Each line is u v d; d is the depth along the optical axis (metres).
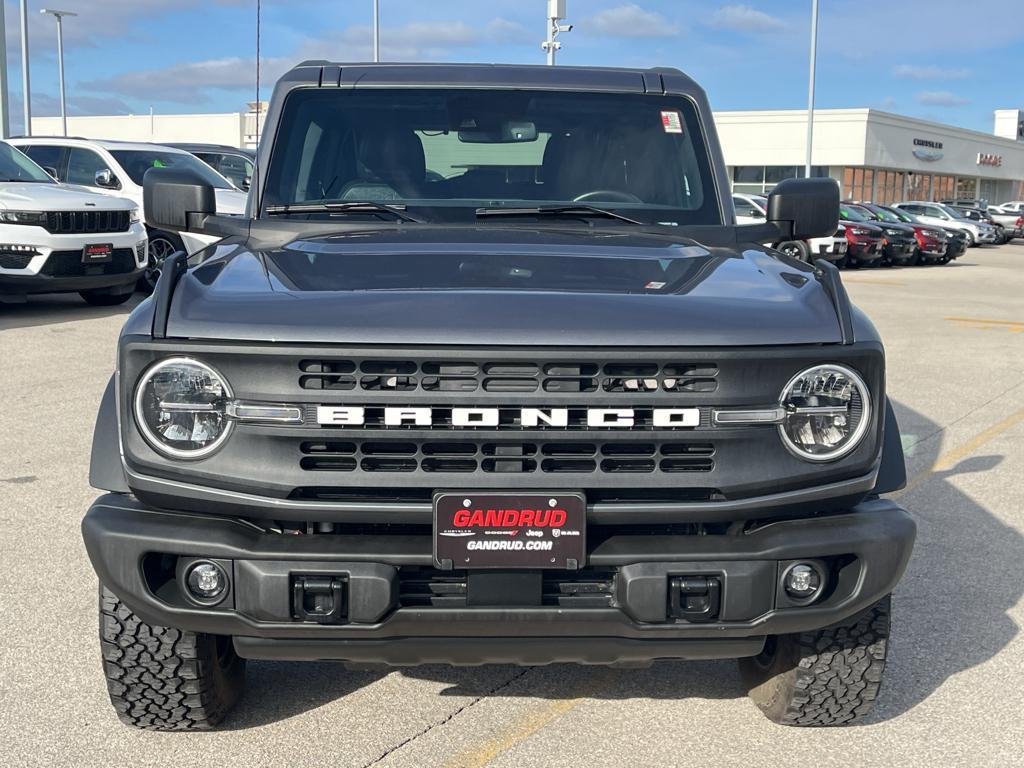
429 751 3.18
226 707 3.26
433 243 3.30
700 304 2.71
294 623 2.60
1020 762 3.16
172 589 2.72
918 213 39.91
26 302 13.13
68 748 3.16
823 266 3.04
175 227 3.67
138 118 55.59
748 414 2.58
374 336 2.51
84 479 5.89
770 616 2.66
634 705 3.48
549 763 3.11
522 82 4.07
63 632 3.96
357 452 2.53
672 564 2.62
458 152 3.93
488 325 2.54
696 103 4.09
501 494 2.53
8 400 7.77
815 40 35.66
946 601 4.41
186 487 2.58
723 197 3.94
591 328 2.55
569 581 2.67
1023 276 24.39
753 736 3.29
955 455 6.86
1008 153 70.88
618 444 2.56
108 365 9.12
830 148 51.41
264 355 2.50
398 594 2.60
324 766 3.08
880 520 2.75
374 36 29.98
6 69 20.19
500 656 2.73
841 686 3.12
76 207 11.60
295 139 3.95
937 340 12.43
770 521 2.72
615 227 3.68
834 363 2.63
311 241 3.36
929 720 3.41
